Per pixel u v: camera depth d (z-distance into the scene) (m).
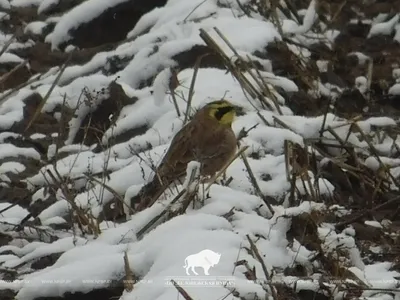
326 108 13.65
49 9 19.80
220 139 11.48
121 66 16.28
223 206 10.27
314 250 9.79
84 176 12.42
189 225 9.71
